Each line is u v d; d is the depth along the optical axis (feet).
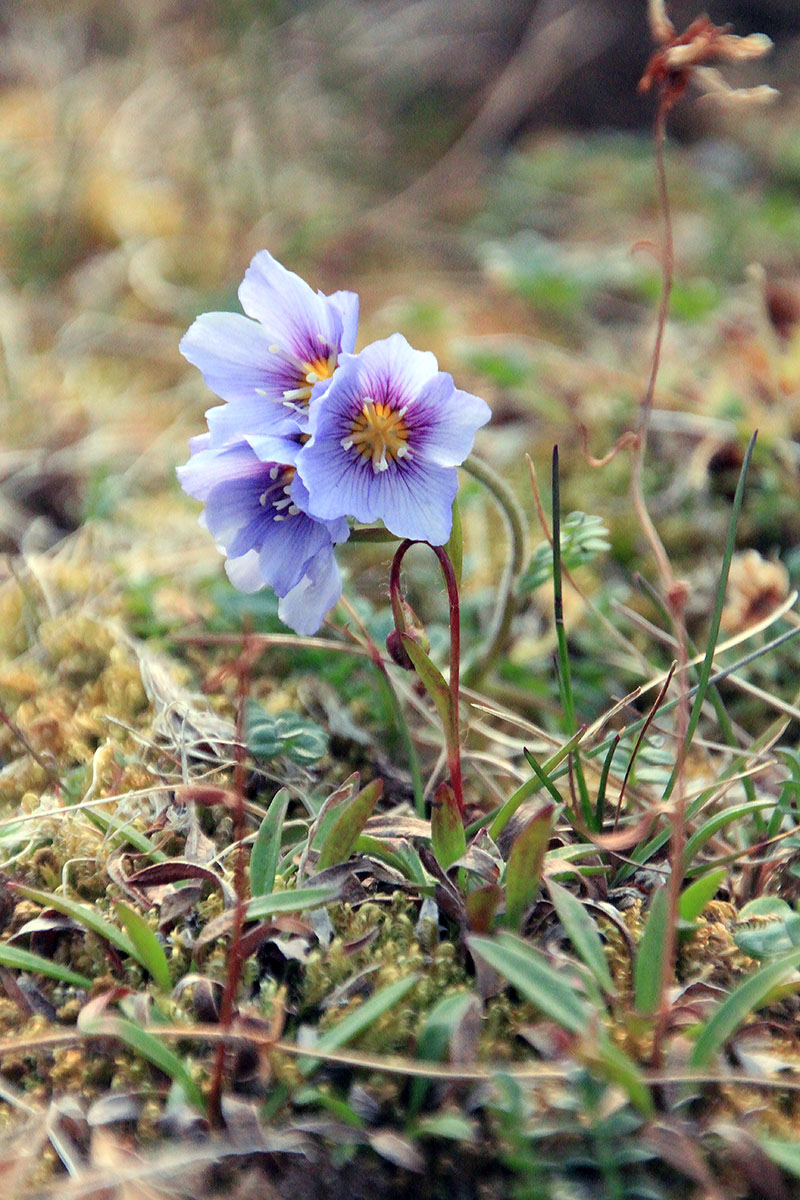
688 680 0.91
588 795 0.79
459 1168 0.66
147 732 0.89
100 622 0.97
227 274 1.58
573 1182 0.65
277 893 0.70
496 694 0.94
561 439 1.18
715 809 0.83
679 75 0.78
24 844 0.81
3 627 1.00
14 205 1.63
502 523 1.10
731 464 1.11
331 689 0.93
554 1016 0.63
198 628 0.98
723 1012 0.65
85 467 1.15
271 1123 0.67
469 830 0.77
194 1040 0.70
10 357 1.33
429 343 1.42
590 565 1.06
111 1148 0.65
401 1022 0.69
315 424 0.68
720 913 0.76
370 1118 0.67
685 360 1.26
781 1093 0.68
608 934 0.74
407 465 0.71
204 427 1.23
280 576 0.72
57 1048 0.70
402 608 0.73
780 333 1.31
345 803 0.75
